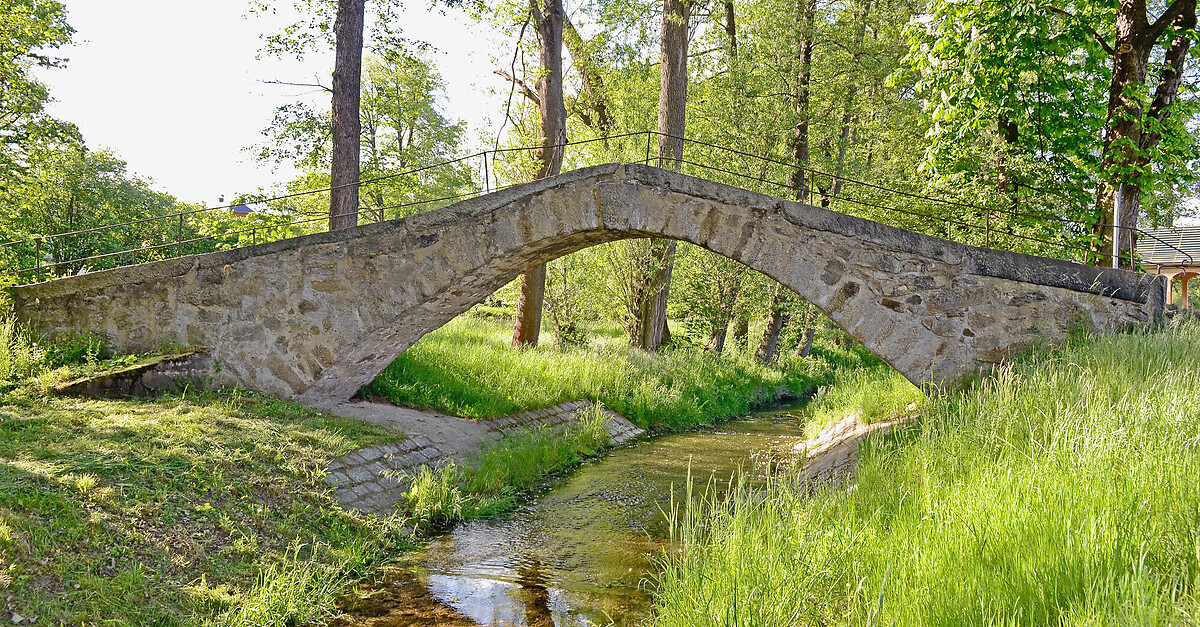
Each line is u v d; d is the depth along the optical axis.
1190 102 12.66
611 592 6.12
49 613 4.45
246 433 8.02
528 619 5.58
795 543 4.62
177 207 34.03
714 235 9.56
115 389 9.24
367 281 10.17
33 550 4.89
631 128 23.08
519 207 9.95
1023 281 9.32
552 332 23.39
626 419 14.46
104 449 6.73
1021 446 5.66
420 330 11.22
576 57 22.42
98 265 28.64
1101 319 9.31
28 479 5.71
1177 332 8.66
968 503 4.48
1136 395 5.84
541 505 8.88
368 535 7.11
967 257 9.33
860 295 9.37
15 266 14.48
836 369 26.81
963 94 12.34
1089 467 4.35
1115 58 12.14
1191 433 4.69
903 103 20.39
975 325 9.29
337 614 5.61
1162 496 3.94
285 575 5.78
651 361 17.88
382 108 25.08
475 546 7.30
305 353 10.21
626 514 8.49
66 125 15.72
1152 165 12.13
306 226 19.61
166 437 7.39
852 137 22.78
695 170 20.05
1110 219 12.22
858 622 3.78
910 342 9.31
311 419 9.16
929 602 3.55
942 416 7.58
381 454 8.77
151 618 4.82
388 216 28.72
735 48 21.89
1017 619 3.22
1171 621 2.80
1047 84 13.03
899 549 4.29
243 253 10.26
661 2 19.08
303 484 7.38
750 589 4.05
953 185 14.20
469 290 10.80
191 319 10.28
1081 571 3.38
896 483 6.00
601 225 9.77
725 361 21.34
